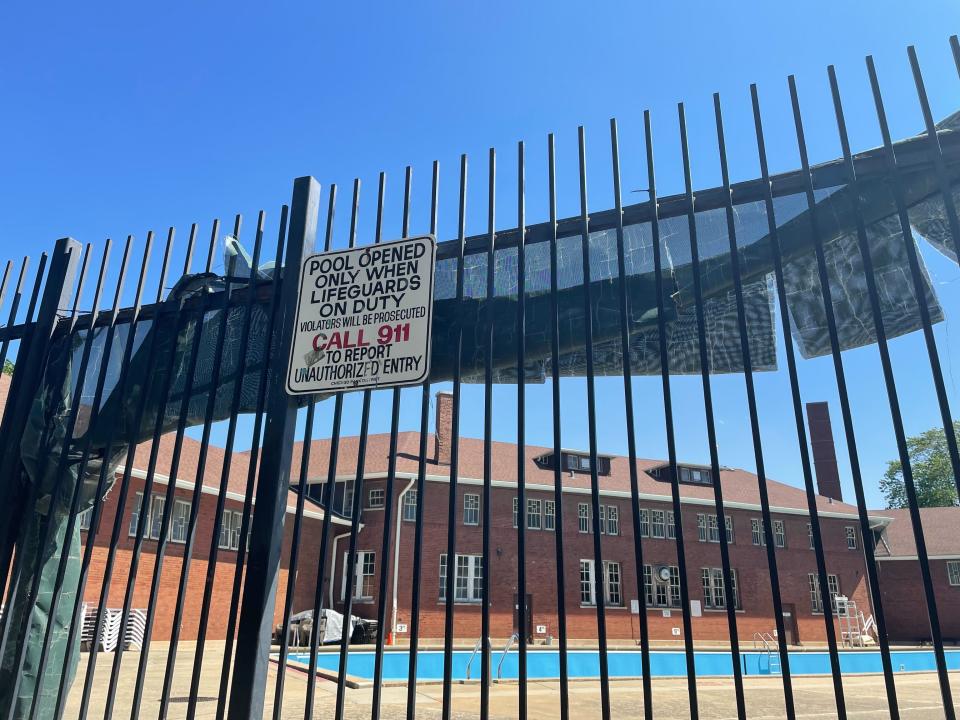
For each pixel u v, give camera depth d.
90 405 3.79
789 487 33.12
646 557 27.11
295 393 2.91
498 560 24.55
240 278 3.43
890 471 43.59
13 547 3.62
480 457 26.95
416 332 2.79
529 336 3.04
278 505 2.79
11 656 3.45
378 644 2.46
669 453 2.32
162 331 3.74
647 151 2.74
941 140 2.45
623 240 2.80
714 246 2.77
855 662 18.73
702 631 26.62
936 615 1.93
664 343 2.46
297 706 7.35
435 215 2.98
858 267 2.64
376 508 24.59
